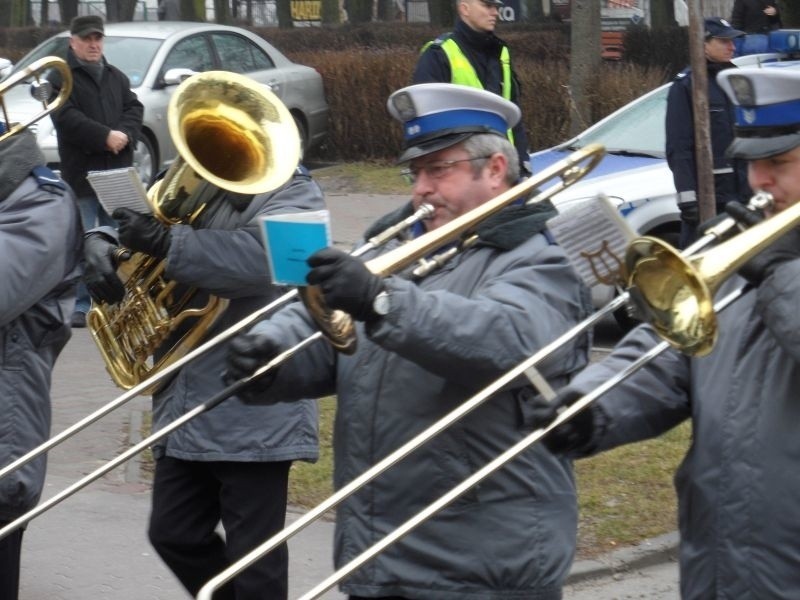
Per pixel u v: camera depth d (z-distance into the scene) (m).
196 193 6.24
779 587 4.08
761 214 4.19
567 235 4.48
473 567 4.80
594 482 9.41
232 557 6.45
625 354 4.49
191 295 6.52
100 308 6.64
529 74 24.31
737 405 4.18
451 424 4.36
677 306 3.91
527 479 4.81
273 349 5.05
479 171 4.89
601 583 8.16
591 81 23.67
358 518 4.96
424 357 4.54
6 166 6.02
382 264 4.50
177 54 21.53
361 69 25.81
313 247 4.33
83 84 14.80
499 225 4.87
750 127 4.21
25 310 6.04
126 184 6.18
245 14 50.12
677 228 13.49
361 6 43.00
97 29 14.88
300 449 6.46
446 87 4.88
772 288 3.93
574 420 4.30
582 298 4.90
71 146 14.82
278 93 24.00
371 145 26.09
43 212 6.05
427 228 5.03
